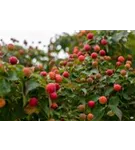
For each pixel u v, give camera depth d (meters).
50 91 1.40
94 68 2.12
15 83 1.39
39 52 4.12
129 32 2.63
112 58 2.58
